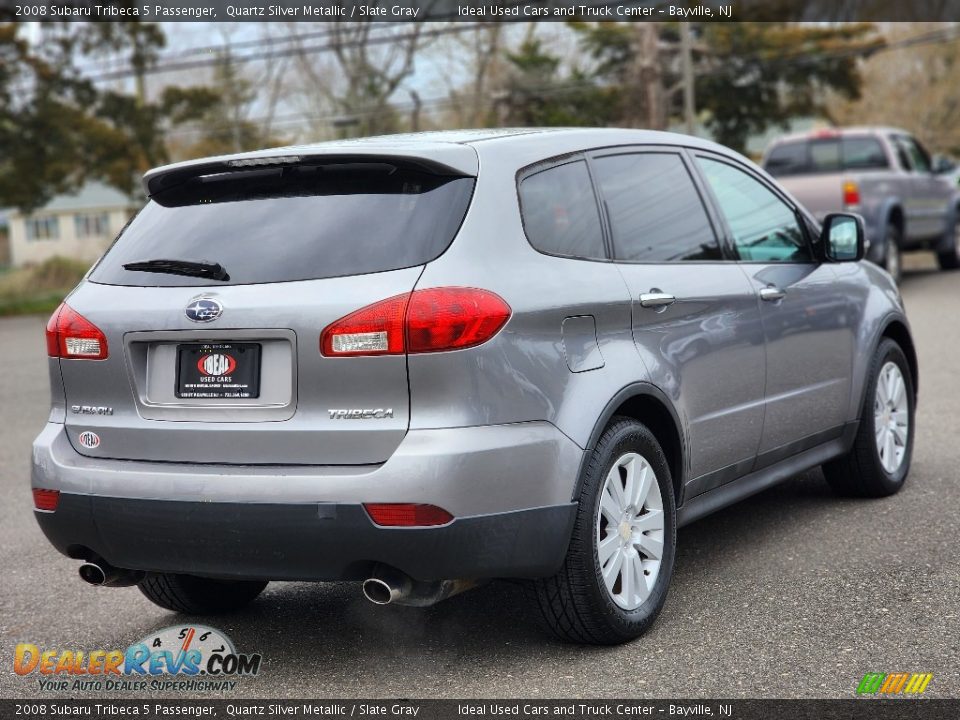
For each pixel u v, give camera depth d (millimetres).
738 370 4641
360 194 3756
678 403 4238
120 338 3814
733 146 41938
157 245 3928
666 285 4305
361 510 3424
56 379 4008
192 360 3730
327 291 3553
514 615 4387
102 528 3777
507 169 3883
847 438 5570
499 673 3797
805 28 40750
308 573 3555
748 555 4949
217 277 3725
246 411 3641
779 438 4992
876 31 42875
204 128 48219
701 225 4730
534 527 3604
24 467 8078
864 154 15867
